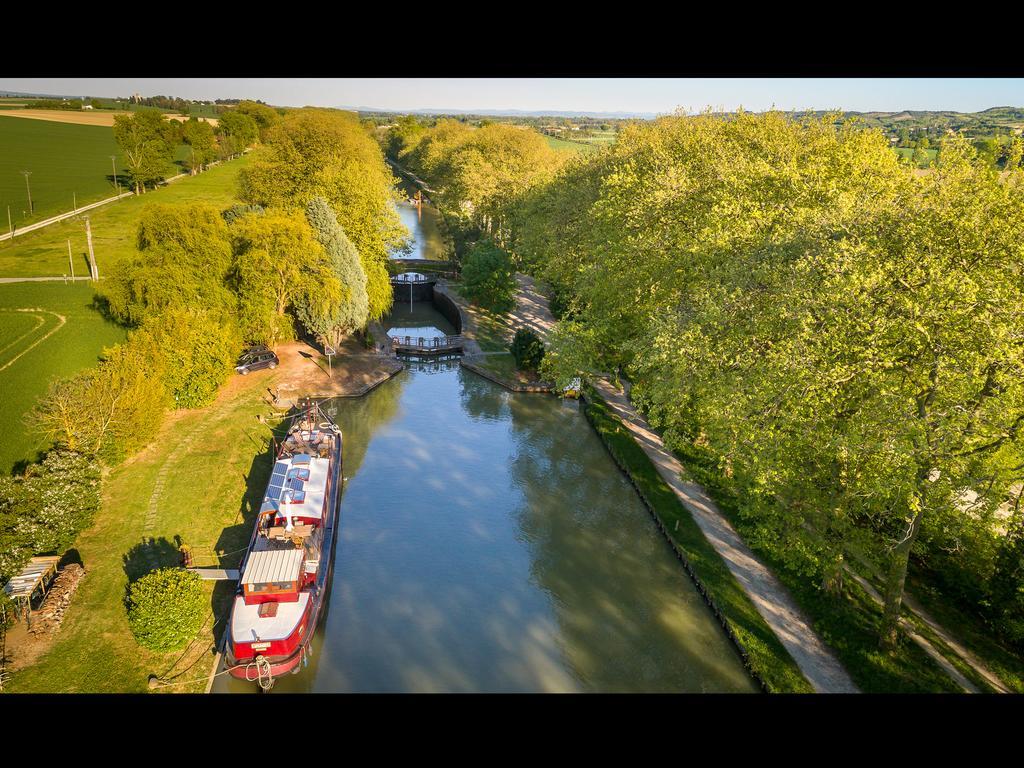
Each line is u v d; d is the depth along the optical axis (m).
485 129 142.50
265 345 61.38
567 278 67.38
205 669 27.66
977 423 24.06
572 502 43.91
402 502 43.38
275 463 40.41
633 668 30.08
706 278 39.09
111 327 58.56
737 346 31.75
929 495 24.64
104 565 31.78
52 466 33.06
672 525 39.56
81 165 154.50
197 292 52.72
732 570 35.38
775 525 32.09
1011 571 29.78
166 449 42.84
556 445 51.88
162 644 27.20
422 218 144.38
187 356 47.72
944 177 36.06
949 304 24.59
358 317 62.06
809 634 30.94
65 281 72.06
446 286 88.75
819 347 26.98
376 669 29.61
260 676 27.11
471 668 29.88
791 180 41.22
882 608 32.12
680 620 33.03
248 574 28.86
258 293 55.91
